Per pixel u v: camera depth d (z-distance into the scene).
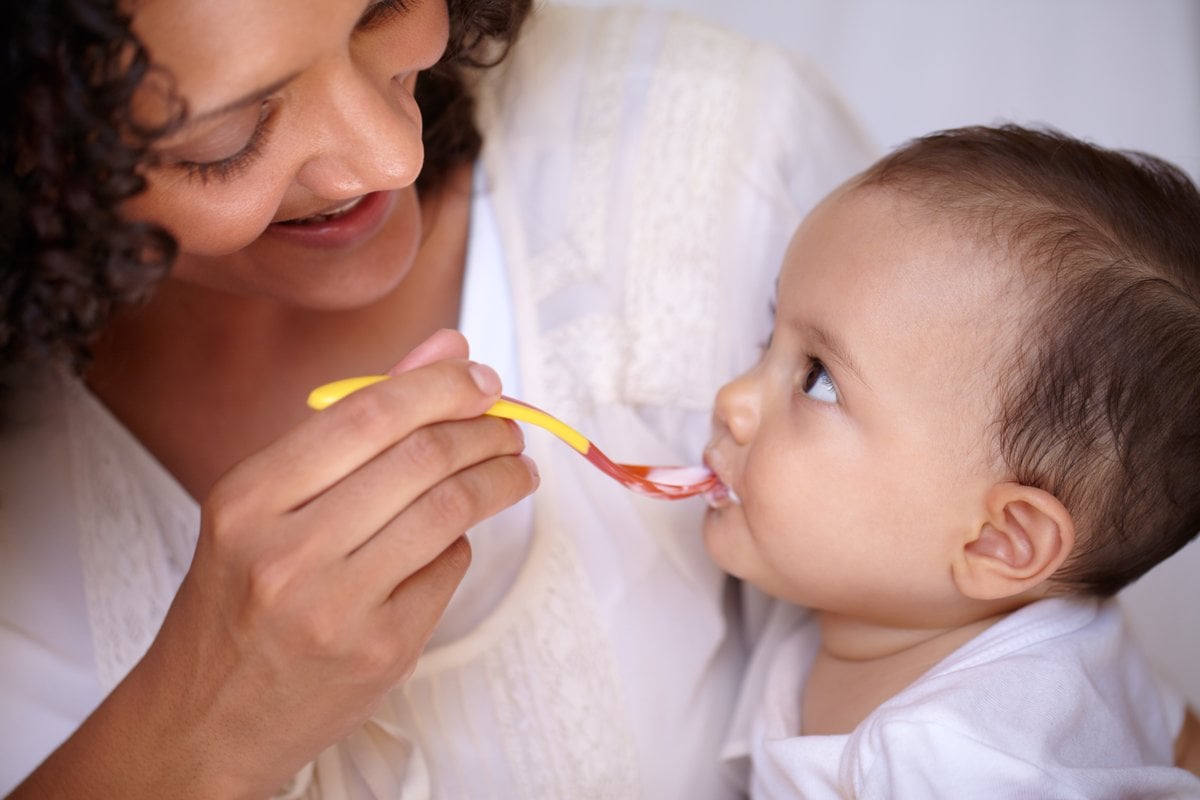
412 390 0.72
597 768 0.98
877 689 1.01
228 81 0.66
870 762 0.89
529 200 1.14
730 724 1.11
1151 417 0.90
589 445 0.86
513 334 1.08
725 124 1.18
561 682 0.99
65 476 0.98
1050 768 0.85
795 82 1.24
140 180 0.67
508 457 0.78
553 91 1.18
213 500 0.72
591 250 1.12
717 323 1.14
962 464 0.93
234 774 0.78
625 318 1.12
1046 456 0.91
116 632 0.96
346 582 0.70
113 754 0.78
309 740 0.77
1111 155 1.00
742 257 1.17
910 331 0.93
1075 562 0.95
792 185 1.21
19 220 0.67
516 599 0.99
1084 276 0.91
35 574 0.96
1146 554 0.96
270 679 0.73
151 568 0.97
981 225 0.93
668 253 1.14
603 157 1.15
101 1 0.61
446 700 0.96
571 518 1.04
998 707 0.88
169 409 1.03
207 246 0.77
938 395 0.93
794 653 1.11
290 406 1.05
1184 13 2.05
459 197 1.12
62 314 0.71
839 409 0.96
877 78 2.04
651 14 1.25
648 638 1.04
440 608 0.77
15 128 0.65
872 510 0.96
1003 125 1.08
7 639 0.95
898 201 0.97
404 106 0.80
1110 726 0.93
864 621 1.05
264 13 0.65
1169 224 0.95
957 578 0.95
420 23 0.79
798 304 0.99
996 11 2.09
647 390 1.11
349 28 0.70
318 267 0.93
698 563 1.11
